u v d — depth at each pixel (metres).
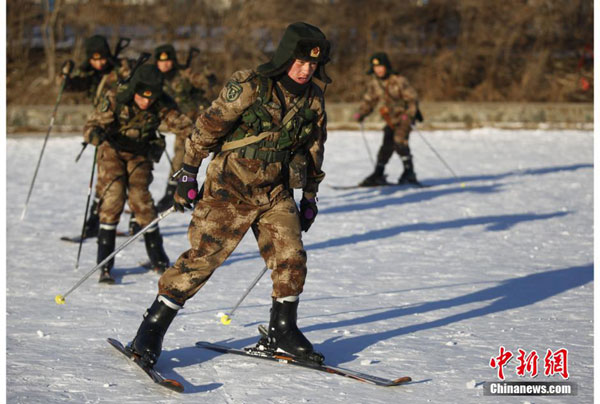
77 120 31.48
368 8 39.16
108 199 9.48
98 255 9.46
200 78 15.05
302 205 6.62
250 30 36.91
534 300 8.55
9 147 26.11
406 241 12.05
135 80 9.26
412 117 17.66
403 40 40.62
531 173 20.27
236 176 6.10
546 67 40.81
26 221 13.74
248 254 11.15
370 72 17.70
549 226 13.13
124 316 7.91
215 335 7.21
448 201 15.95
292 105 6.07
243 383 5.91
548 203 15.52
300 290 6.34
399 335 7.25
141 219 9.83
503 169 21.20
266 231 6.32
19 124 30.94
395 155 24.84
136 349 6.16
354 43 39.44
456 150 26.11
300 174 6.29
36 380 5.90
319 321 7.74
